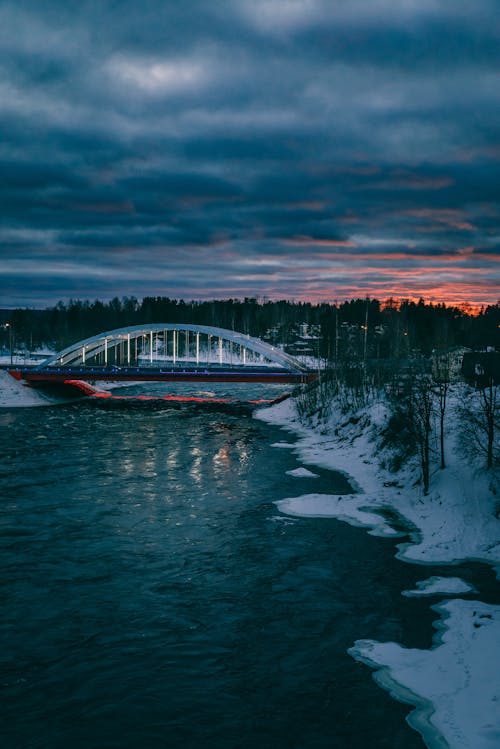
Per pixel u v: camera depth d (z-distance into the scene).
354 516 47.72
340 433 80.62
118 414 110.50
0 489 54.94
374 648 27.62
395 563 38.16
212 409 118.94
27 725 22.59
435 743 21.22
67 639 28.56
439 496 49.41
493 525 42.97
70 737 21.98
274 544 41.38
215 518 47.12
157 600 32.72
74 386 146.25
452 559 38.84
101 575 35.94
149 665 26.45
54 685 25.02
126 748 21.42
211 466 65.50
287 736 21.97
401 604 32.28
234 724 22.67
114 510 48.94
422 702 23.53
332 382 102.94
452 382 81.94
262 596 33.28
